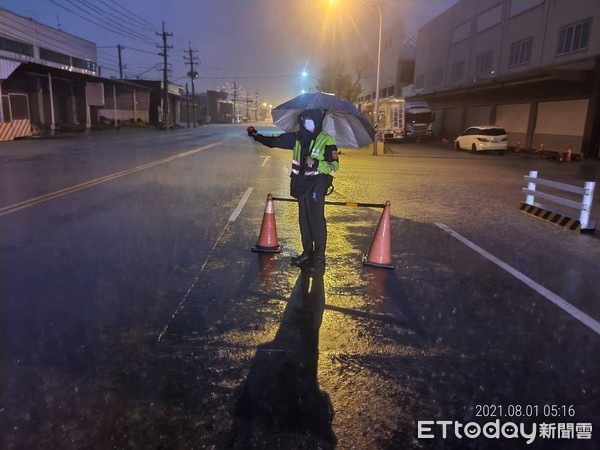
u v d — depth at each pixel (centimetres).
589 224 828
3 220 778
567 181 1612
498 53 3456
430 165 2086
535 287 541
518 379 347
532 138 2978
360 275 561
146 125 5409
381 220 599
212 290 496
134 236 701
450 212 985
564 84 2598
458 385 337
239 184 1273
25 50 3975
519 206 1071
